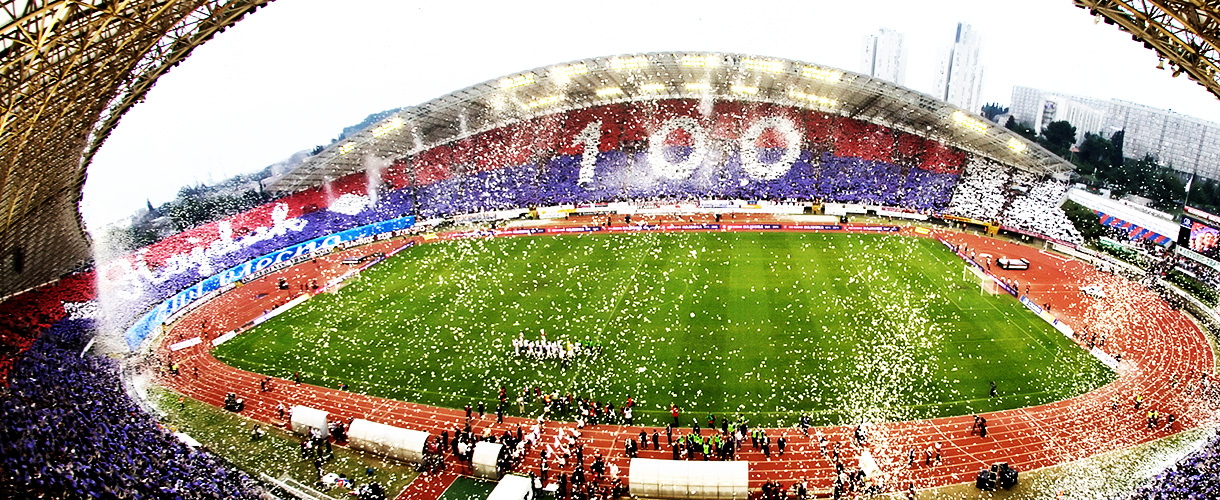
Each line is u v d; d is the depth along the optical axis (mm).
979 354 35156
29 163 32781
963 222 66000
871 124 82750
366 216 76500
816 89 78438
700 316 41438
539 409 31578
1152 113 93750
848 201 73062
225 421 32250
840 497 24547
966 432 28359
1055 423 28734
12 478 21734
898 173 75812
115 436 27312
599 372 34531
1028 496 24156
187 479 24672
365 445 28734
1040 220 62344
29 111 22219
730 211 74625
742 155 82438
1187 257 49094
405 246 67062
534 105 86625
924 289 45438
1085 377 32594
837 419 29531
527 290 48438
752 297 44594
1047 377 32594
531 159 85750
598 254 58188
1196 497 20562
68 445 25109
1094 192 73812
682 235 64688
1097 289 45469
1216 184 73500
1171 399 30406
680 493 24922
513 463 27625
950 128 74688
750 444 28250
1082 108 107562
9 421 26219
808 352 35719
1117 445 27047
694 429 28062
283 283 55375
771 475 26328
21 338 42000
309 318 46344
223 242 67250
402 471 27500
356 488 26016
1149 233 53688
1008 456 26672
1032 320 39750
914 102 72688
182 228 72125
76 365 37344
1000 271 50469
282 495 25688
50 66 19875
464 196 80375
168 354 41656
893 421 29266
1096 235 58906
